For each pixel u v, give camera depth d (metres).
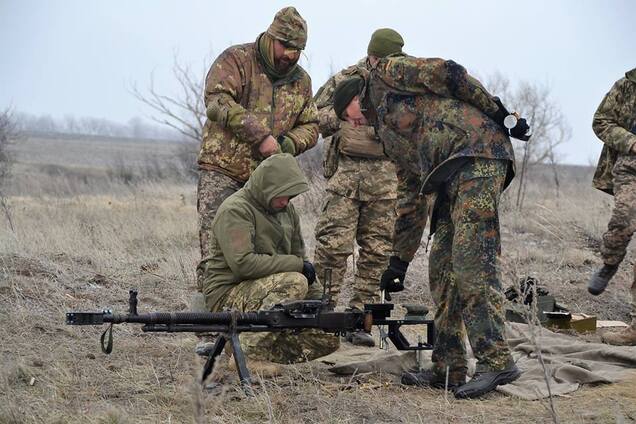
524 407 6.45
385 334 7.77
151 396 6.41
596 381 7.10
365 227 9.24
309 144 8.42
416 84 6.68
